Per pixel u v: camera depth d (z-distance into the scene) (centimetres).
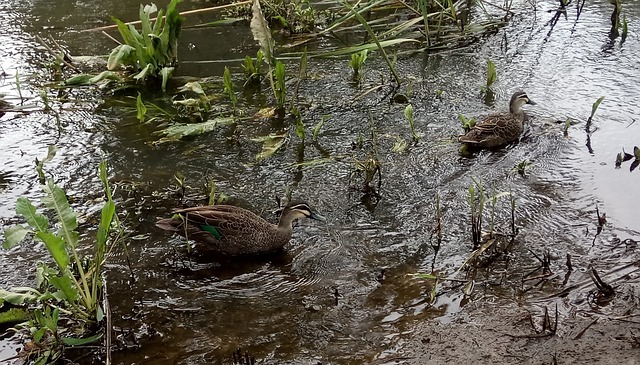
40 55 477
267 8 525
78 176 366
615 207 330
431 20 521
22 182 362
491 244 311
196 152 383
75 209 343
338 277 306
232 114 415
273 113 414
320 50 485
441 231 324
